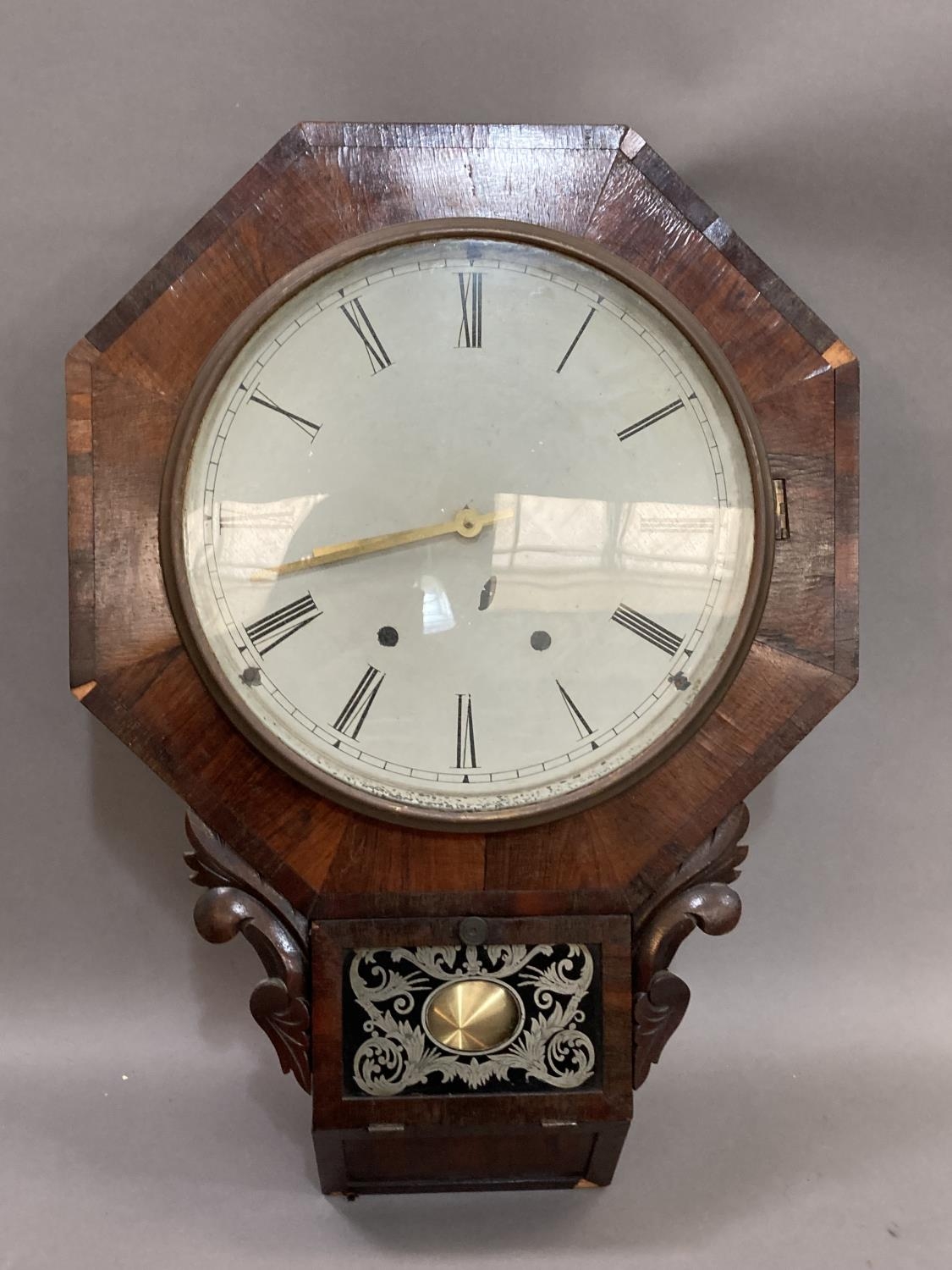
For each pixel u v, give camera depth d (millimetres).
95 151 725
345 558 556
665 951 566
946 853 771
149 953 755
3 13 713
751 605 554
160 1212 626
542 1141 607
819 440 576
